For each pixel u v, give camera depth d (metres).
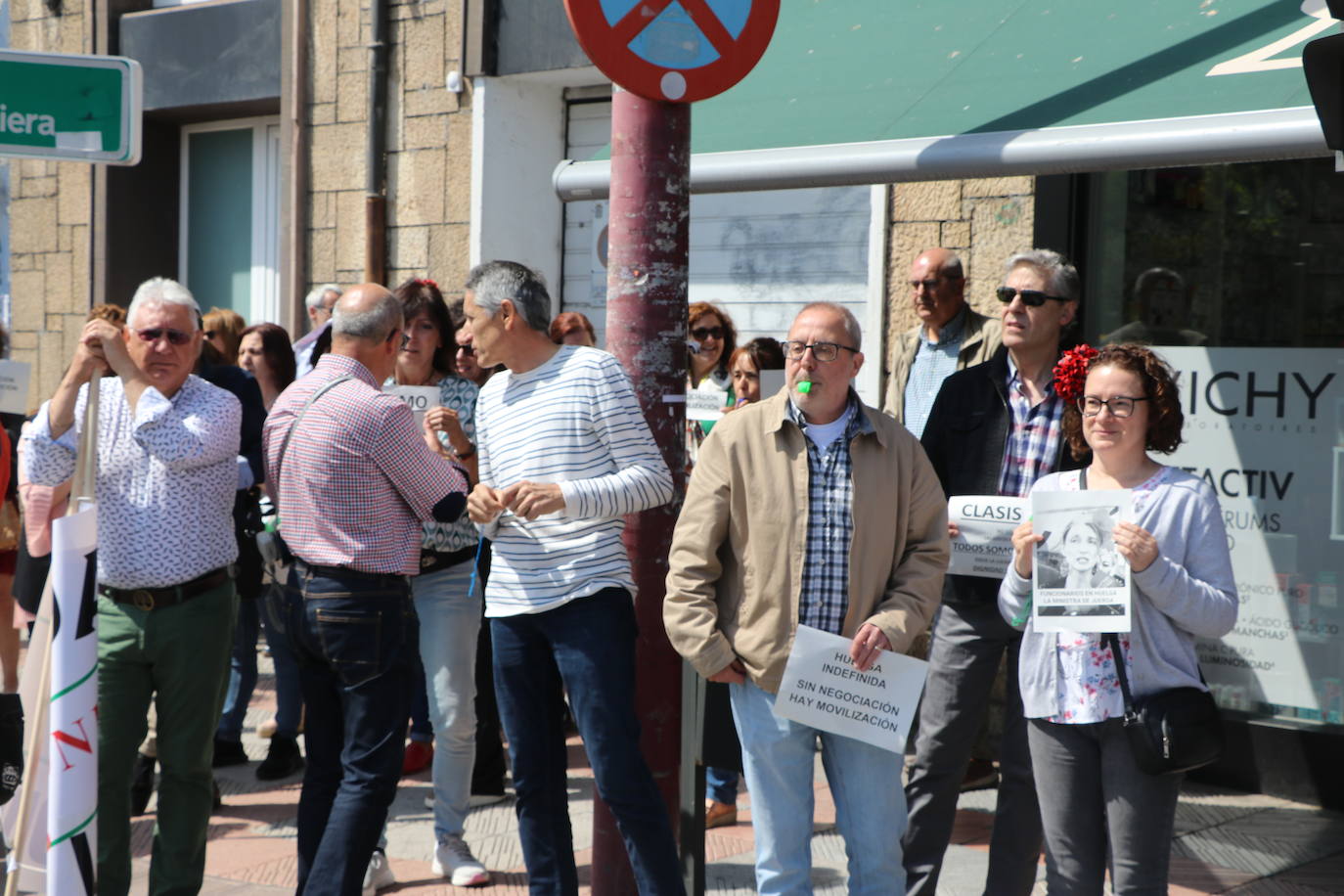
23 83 3.41
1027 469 4.14
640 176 3.75
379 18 8.59
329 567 3.95
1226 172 5.57
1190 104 3.95
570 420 3.72
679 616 3.50
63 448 3.99
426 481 3.98
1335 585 5.36
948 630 4.13
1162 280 5.78
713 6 3.70
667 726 3.85
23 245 10.65
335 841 3.92
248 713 6.99
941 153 4.26
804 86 5.21
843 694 3.39
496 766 5.62
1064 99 4.31
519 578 3.77
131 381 3.92
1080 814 3.37
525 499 3.52
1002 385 4.23
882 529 3.48
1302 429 5.43
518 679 3.84
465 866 4.69
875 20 5.55
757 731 3.50
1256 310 5.54
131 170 10.16
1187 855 4.89
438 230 8.52
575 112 8.53
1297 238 5.42
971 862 4.87
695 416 6.48
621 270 3.80
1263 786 5.55
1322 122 3.08
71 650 3.16
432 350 4.99
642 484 3.64
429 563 4.64
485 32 8.19
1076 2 5.02
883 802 3.45
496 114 8.27
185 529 3.93
